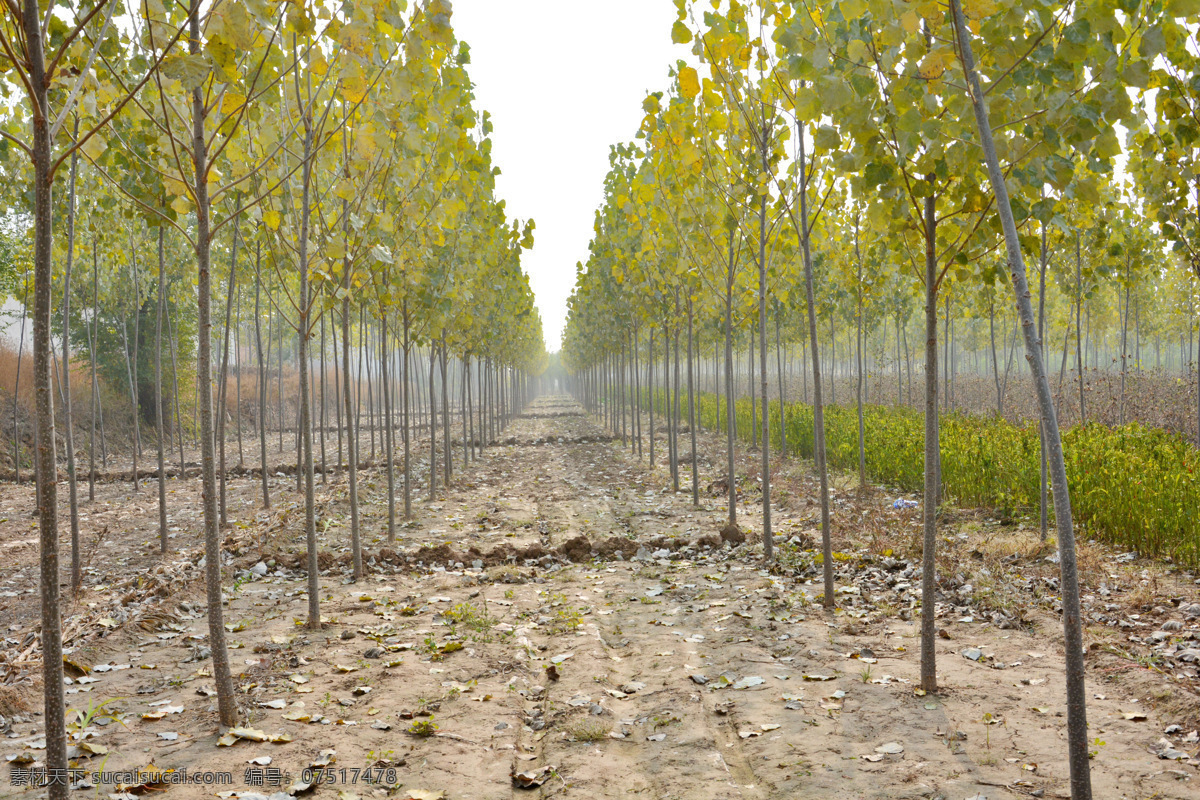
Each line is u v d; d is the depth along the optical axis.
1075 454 8.37
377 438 25.86
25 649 5.29
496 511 11.27
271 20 4.09
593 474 15.71
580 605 6.46
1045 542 7.14
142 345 21.20
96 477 15.65
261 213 6.22
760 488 12.10
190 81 2.98
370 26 4.66
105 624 5.75
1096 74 3.20
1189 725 3.62
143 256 12.49
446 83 8.51
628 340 19.62
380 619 6.08
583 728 4.00
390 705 4.31
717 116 7.25
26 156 8.41
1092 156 3.52
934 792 3.21
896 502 9.61
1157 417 14.20
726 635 5.49
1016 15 3.16
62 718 2.65
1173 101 5.04
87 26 3.83
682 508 11.11
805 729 3.90
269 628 5.86
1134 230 9.99
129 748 3.76
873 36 3.99
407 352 10.73
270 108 6.23
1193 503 6.37
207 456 4.06
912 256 4.87
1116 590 5.87
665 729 3.99
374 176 6.59
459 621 5.97
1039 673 4.46
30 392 18.06
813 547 8.02
